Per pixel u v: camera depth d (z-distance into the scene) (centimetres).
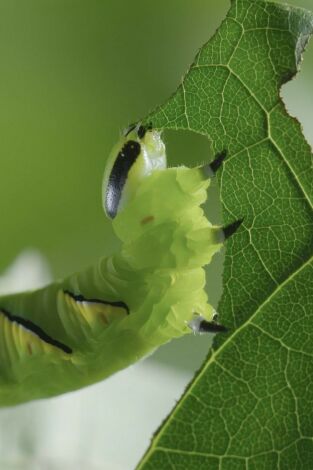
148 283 11
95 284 11
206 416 11
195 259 11
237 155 11
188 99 11
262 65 11
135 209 11
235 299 11
